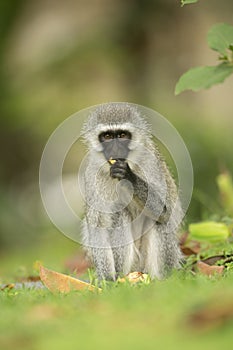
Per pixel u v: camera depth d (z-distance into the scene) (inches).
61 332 218.1
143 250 430.6
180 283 300.8
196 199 609.0
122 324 219.8
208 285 288.4
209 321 194.5
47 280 333.4
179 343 188.2
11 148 1061.8
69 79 1071.6
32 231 959.6
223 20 1110.4
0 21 1128.8
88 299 280.7
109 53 1087.6
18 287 373.1
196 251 440.8
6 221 963.3
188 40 1109.1
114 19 1105.4
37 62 1085.1
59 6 1185.4
